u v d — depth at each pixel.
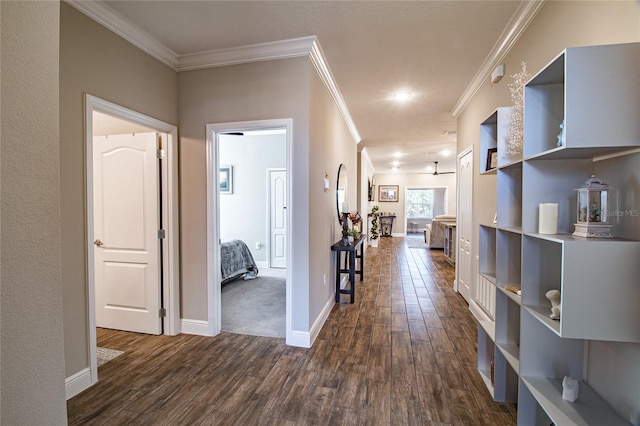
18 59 0.57
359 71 3.15
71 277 2.02
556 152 1.32
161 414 1.83
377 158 9.19
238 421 1.77
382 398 1.98
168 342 2.76
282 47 2.59
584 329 1.18
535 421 1.61
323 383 2.14
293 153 2.65
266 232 6.17
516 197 1.86
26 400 0.58
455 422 1.77
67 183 1.99
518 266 1.89
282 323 3.23
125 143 2.90
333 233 3.85
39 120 0.60
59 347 0.64
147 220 2.87
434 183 12.19
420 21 2.29
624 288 1.16
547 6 1.95
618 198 1.33
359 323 3.26
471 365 2.39
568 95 1.19
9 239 0.56
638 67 1.15
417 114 4.61
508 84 2.58
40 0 0.61
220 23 2.31
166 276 2.89
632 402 1.26
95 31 2.14
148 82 2.57
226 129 2.79
